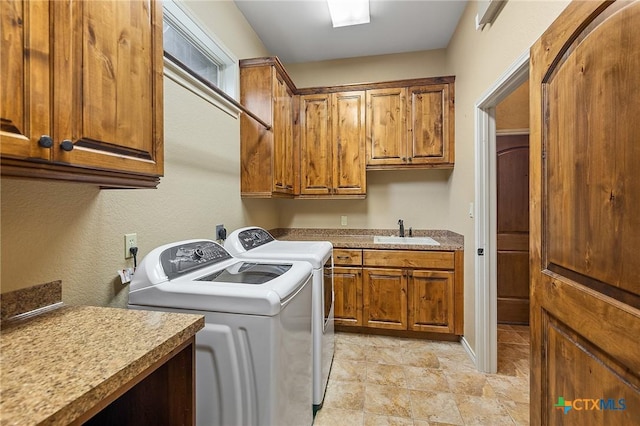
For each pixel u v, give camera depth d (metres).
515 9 1.51
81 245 1.10
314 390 1.70
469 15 2.28
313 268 1.70
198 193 1.82
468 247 2.37
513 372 2.12
